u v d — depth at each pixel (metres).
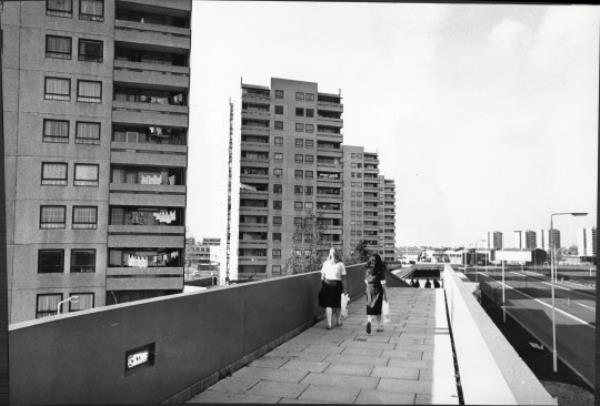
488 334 3.99
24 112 42.53
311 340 8.88
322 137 95.69
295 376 6.21
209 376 5.75
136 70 46.88
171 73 47.97
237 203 91.62
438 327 10.43
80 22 44.59
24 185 42.16
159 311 4.69
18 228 41.62
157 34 47.69
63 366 3.43
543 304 75.56
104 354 3.86
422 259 133.88
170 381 4.86
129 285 44.62
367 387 5.66
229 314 6.38
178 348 5.03
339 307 10.25
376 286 9.73
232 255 94.00
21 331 3.11
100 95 45.00
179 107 47.84
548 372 36.44
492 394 2.94
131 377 4.20
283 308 8.77
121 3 47.56
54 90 43.59
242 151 92.62
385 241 162.88
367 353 7.68
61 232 42.84
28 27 43.00
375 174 127.75
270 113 93.75
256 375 6.24
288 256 92.31
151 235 45.78
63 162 43.53
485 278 120.56
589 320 60.81
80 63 44.41
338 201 95.88
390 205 164.62
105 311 3.90
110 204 45.19
